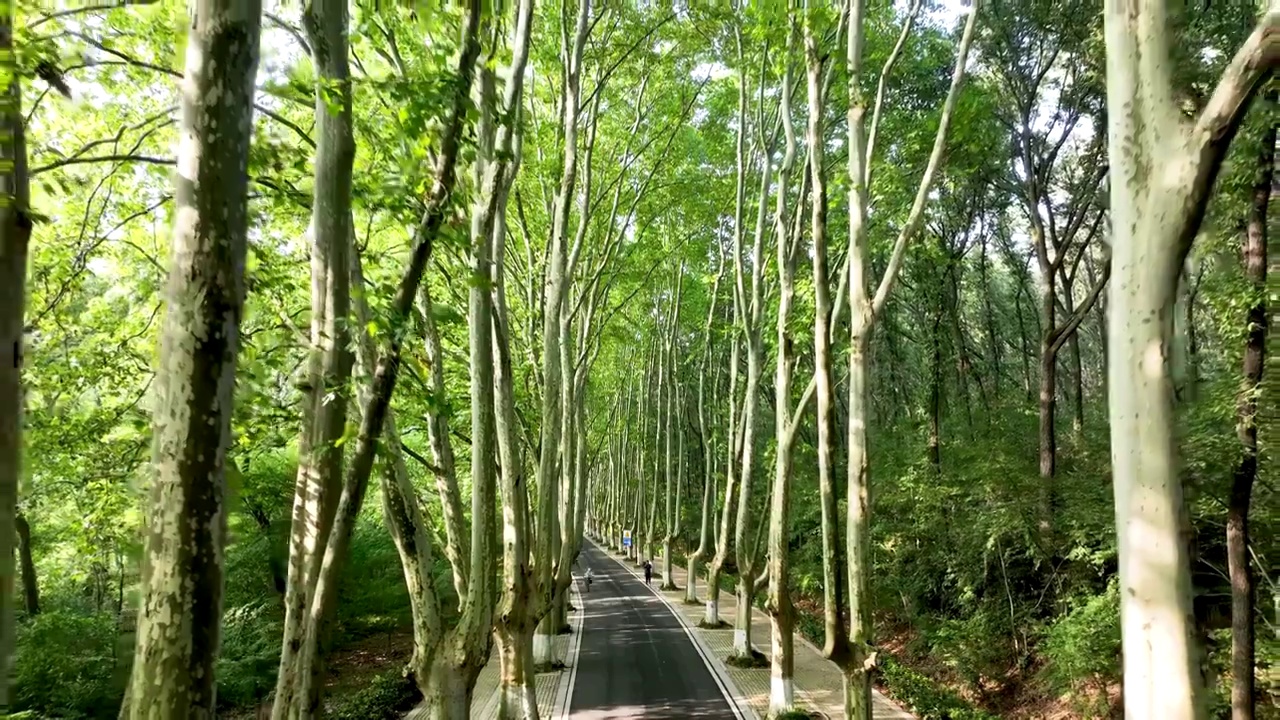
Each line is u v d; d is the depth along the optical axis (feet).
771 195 63.21
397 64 23.71
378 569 64.08
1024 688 49.49
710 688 53.78
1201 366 40.45
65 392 34.47
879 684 54.75
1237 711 30.50
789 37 37.32
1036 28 55.36
